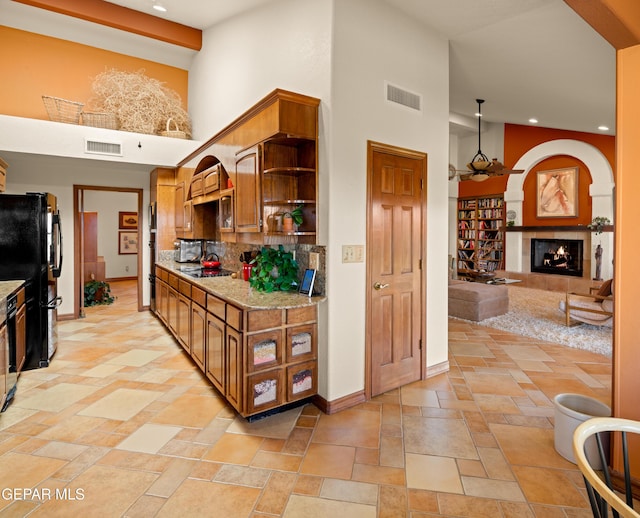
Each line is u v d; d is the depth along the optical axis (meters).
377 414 2.71
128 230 9.57
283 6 3.23
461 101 5.62
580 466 0.98
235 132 3.30
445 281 3.54
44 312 3.59
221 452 2.23
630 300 1.85
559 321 5.43
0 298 2.59
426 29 3.27
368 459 2.18
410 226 3.22
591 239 7.78
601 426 1.19
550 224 8.45
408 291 3.22
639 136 1.82
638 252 1.82
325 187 2.70
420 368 3.34
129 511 1.76
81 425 2.54
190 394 3.03
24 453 2.21
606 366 3.69
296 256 3.11
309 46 2.87
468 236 10.09
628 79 1.85
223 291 2.99
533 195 8.76
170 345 4.30
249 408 2.51
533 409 2.79
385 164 3.01
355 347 2.86
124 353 4.02
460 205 10.24
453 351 4.15
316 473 2.05
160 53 5.52
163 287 4.93
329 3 2.68
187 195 4.95
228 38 4.38
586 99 4.93
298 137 2.67
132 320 5.48
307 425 2.55
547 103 5.40
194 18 4.66
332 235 2.69
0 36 4.77
